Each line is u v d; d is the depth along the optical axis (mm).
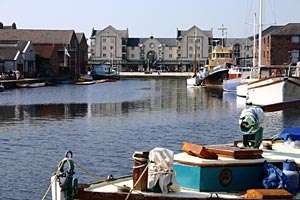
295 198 12281
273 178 12500
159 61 196625
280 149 14453
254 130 13703
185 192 12148
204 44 191750
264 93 50938
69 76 129500
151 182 11898
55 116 46500
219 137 33469
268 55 110500
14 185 20750
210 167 12266
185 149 12914
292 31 108562
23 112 50188
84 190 11719
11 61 107125
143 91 87438
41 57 125625
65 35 142250
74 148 28938
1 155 26828
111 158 25969
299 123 39625
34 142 31094
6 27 152250
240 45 186375
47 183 21062
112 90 89625
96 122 41688
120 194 11555
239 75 86062
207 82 104062
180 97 72562
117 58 195125
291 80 49375
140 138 32812
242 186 12594
